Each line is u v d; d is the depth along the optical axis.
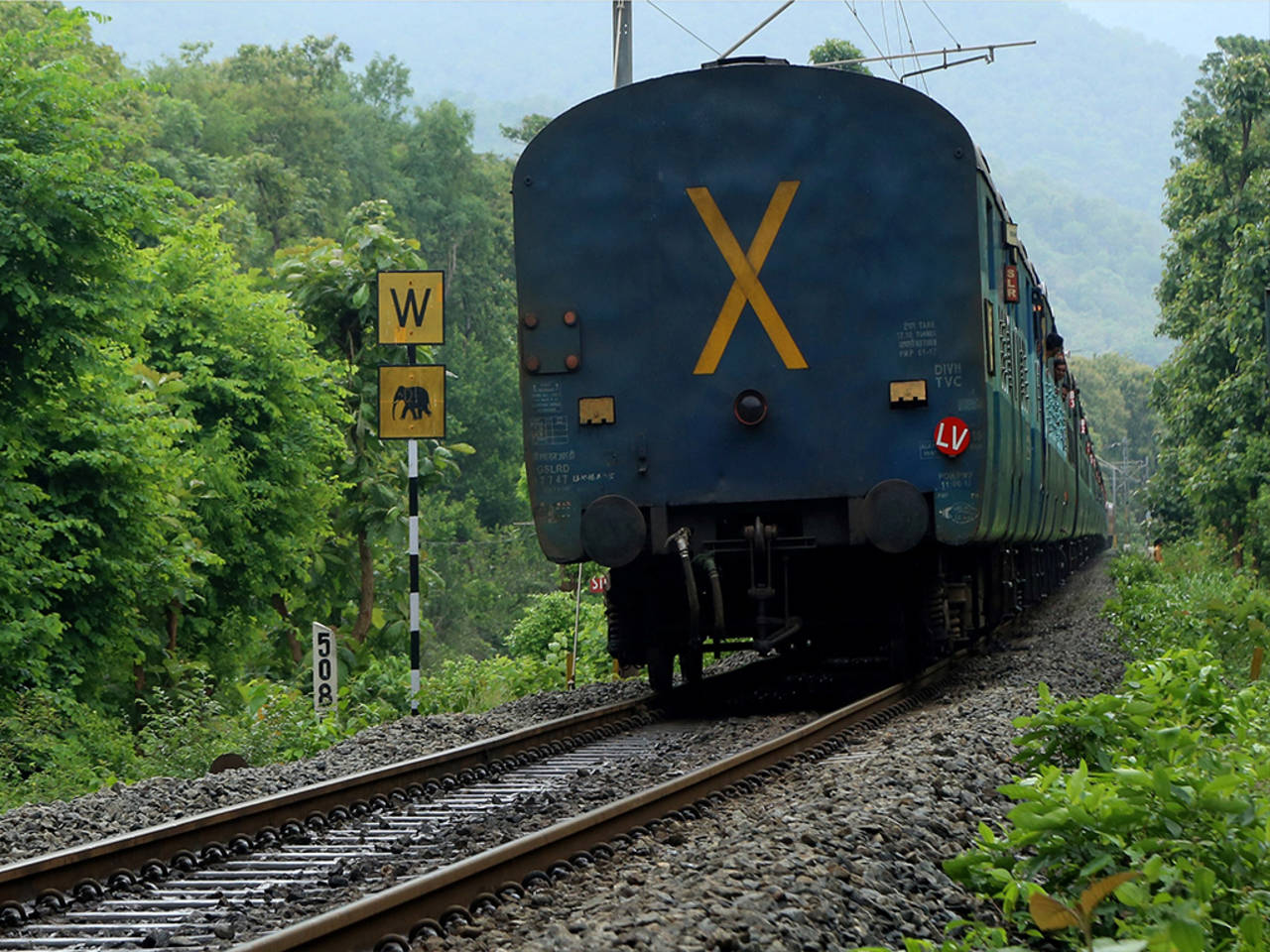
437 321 48.09
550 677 63.38
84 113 66.25
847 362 36.78
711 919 15.66
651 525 37.53
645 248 37.41
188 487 82.44
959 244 36.44
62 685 61.81
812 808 22.17
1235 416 112.12
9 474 61.75
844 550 39.81
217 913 19.56
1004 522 42.25
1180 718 24.09
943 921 17.55
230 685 84.12
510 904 18.30
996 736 29.70
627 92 37.50
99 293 63.03
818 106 36.94
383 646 103.75
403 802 28.70
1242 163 133.88
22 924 19.42
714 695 47.16
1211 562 112.12
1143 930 13.05
